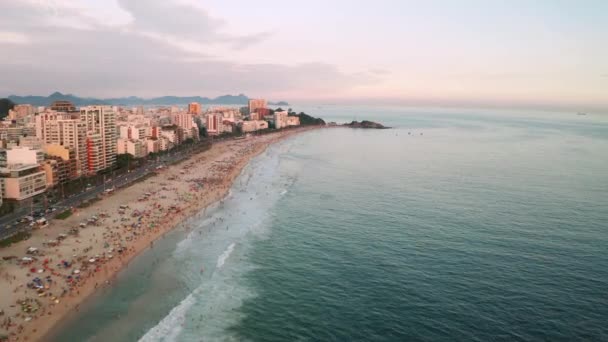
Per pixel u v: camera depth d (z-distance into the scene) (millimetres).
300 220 153500
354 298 95625
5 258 109188
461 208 164875
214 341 79750
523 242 126125
